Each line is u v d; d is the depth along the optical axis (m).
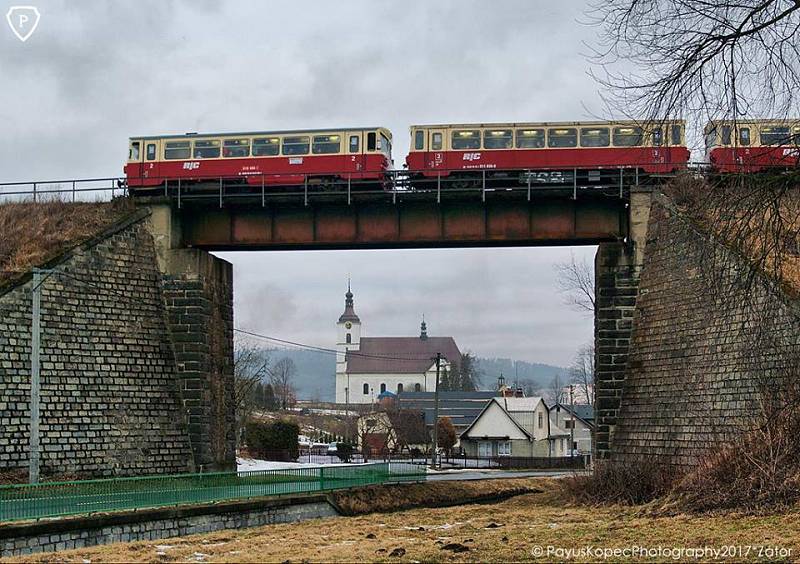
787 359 32.19
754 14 18.78
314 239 46.91
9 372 38.12
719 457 31.42
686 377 38.56
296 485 38.59
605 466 39.06
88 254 42.75
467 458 93.94
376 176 48.09
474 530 28.56
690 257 38.97
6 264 40.97
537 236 45.47
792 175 19.77
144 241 46.03
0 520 26.33
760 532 23.97
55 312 40.56
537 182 45.81
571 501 38.81
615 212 45.16
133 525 29.88
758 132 22.17
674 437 38.66
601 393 42.72
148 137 50.78
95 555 22.39
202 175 50.06
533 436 102.62
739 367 35.00
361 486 42.81
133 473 42.25
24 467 38.06
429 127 48.72
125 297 44.12
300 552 22.09
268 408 159.38
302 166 49.41
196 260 46.16
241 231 47.44
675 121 20.05
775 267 21.61
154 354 44.72
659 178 44.69
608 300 43.34
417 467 50.31
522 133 48.09
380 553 21.62
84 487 30.70
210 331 47.09
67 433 39.94
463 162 48.28
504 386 134.12
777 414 30.41
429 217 46.25
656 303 41.69
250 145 50.00
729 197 21.05
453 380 181.38
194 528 32.25
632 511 32.50
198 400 45.22
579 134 47.66
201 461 44.88
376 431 112.56
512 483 51.38
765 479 29.11
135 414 43.09
